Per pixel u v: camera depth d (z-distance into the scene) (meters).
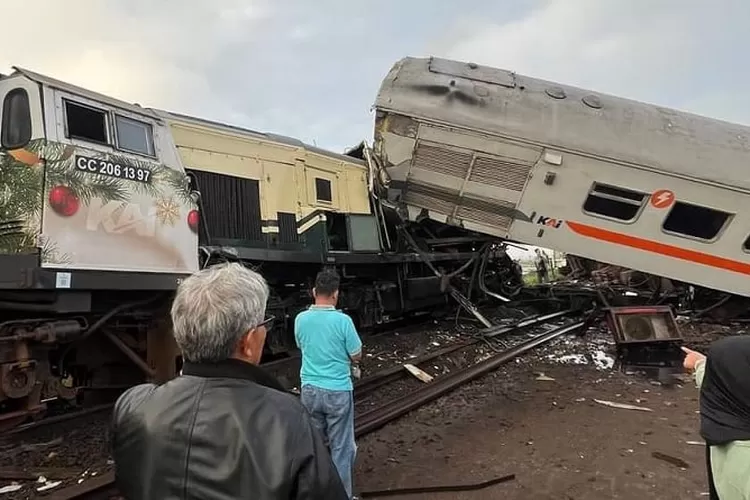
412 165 9.77
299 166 9.18
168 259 5.99
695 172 8.91
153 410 1.63
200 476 1.50
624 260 9.55
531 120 9.17
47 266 4.87
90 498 4.18
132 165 5.75
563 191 9.29
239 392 1.61
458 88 9.39
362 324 10.98
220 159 7.86
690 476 4.76
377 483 4.60
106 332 5.76
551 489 4.51
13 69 5.26
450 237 12.78
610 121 9.34
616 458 5.17
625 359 9.17
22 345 4.86
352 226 10.31
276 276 9.05
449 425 6.14
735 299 12.58
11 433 5.48
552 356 9.94
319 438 1.59
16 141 5.18
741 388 2.14
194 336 1.69
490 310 15.05
